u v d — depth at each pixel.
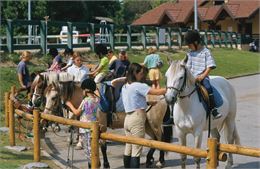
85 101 8.72
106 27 25.98
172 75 8.06
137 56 26.81
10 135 11.09
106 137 7.28
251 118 15.84
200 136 8.51
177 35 34.16
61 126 14.33
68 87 10.53
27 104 12.77
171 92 7.96
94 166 7.45
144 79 8.74
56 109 10.46
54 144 11.77
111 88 9.78
